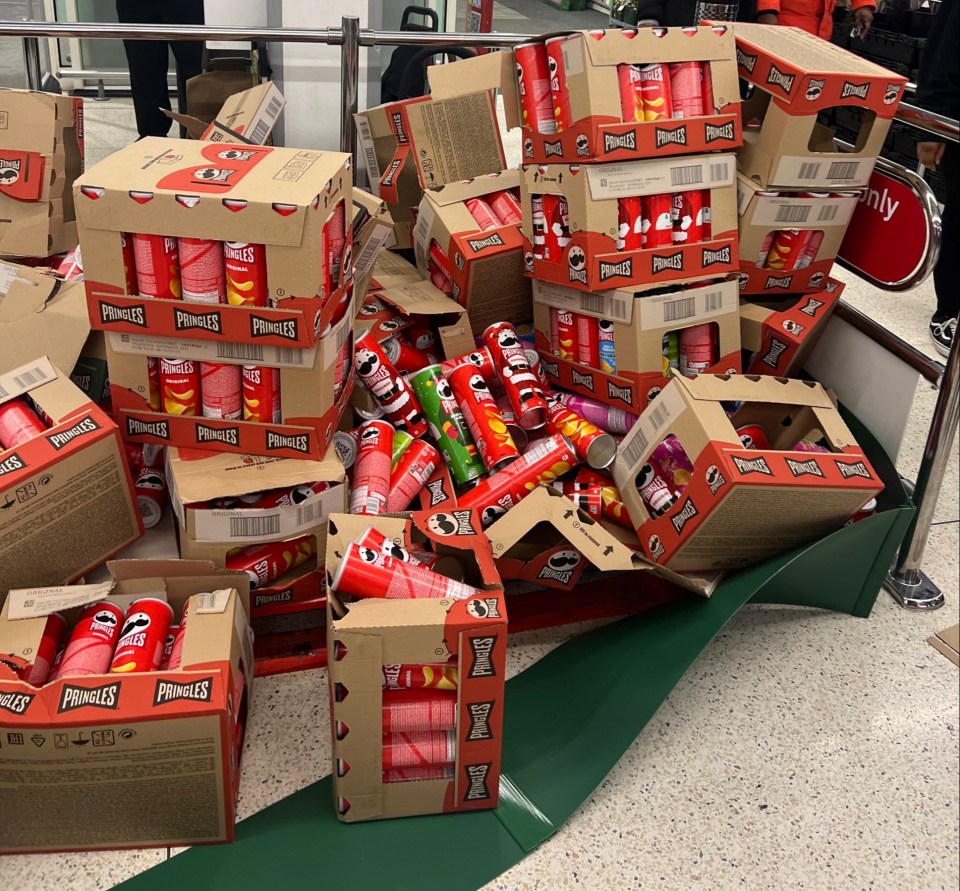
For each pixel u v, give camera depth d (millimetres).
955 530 2551
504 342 2207
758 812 1670
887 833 1650
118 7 3885
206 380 1704
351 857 1515
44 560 1650
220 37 2479
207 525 1702
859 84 1992
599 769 1679
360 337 2096
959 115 2896
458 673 1439
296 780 1666
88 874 1470
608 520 2115
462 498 2020
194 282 1574
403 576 1507
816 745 1823
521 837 1567
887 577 2285
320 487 1782
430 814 1604
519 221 2326
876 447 2205
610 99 1906
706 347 2188
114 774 1422
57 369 1731
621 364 2117
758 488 1744
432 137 2443
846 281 4098
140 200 1501
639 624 1973
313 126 3764
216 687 1417
